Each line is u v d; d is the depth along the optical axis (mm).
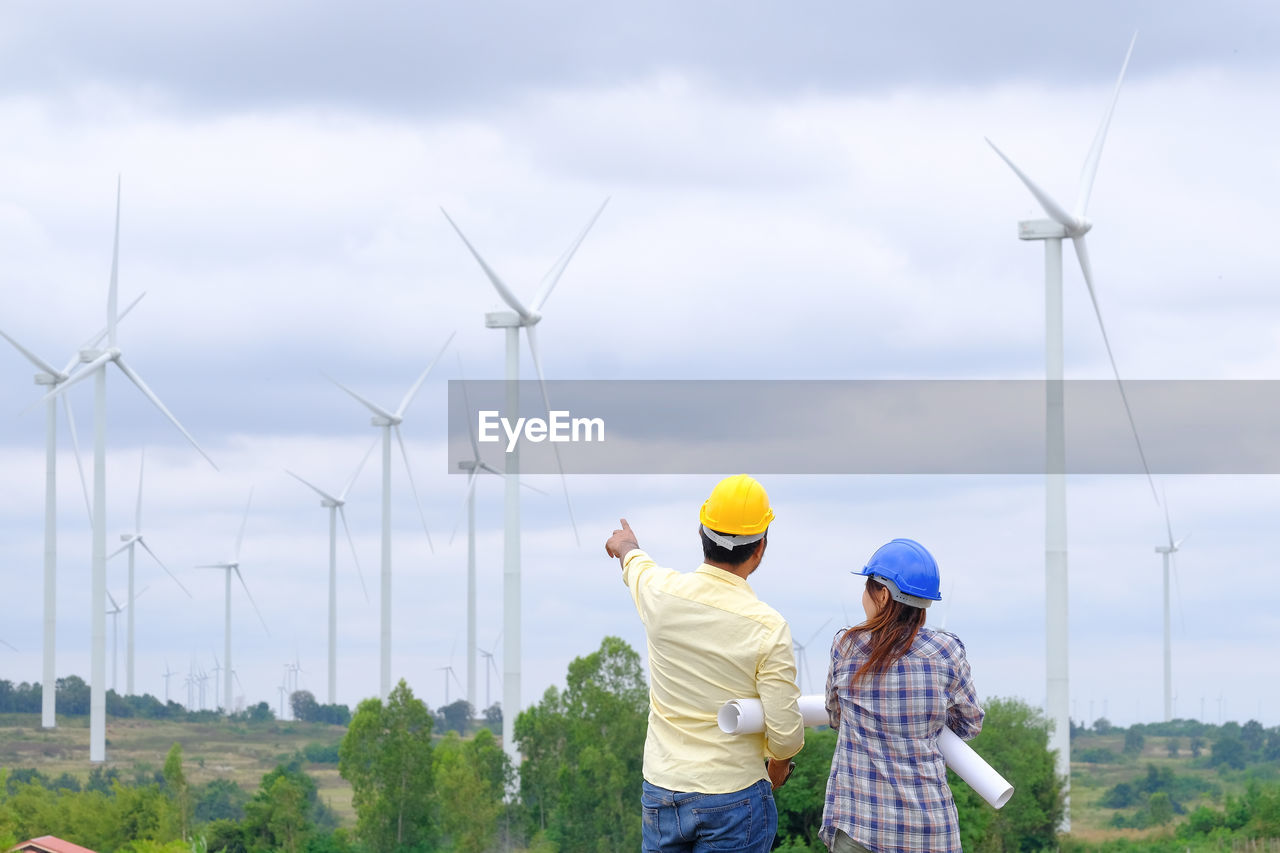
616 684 113125
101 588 142250
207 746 168125
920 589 8023
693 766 7848
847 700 8133
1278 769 150500
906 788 7898
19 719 178000
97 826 118500
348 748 113812
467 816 109688
